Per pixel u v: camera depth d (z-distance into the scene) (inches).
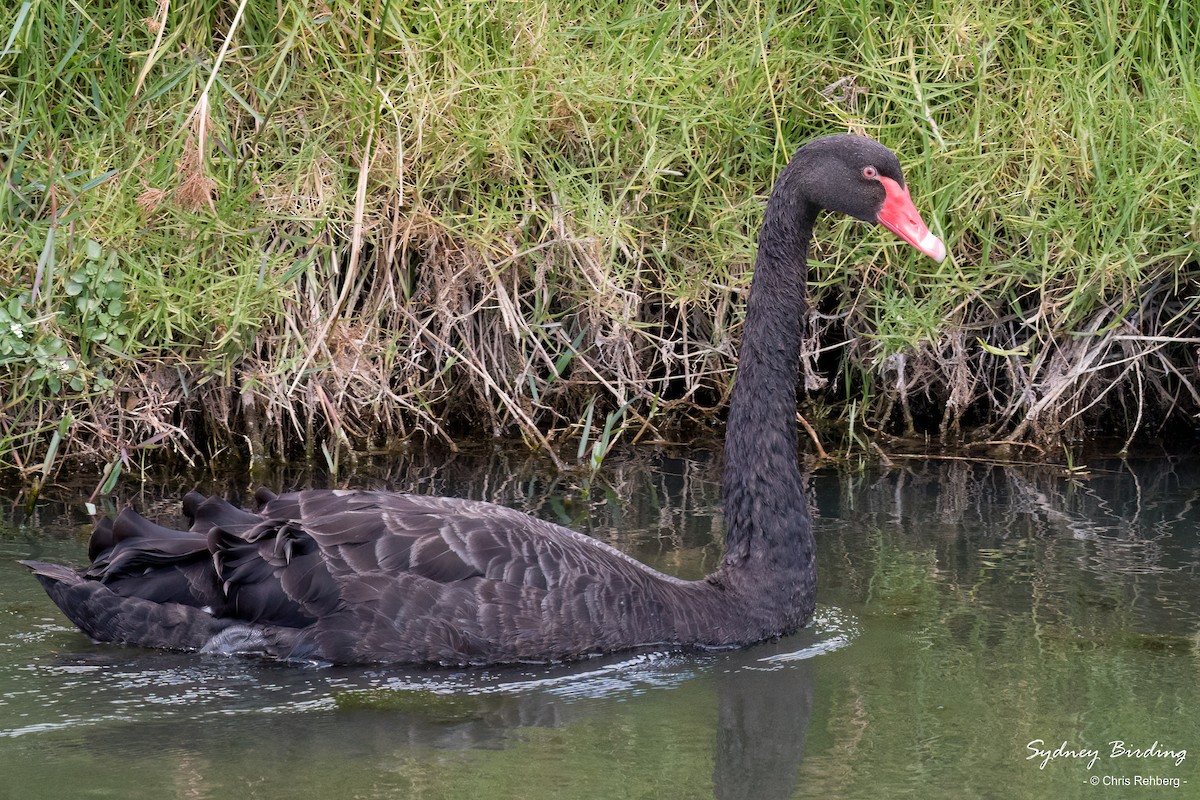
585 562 347.6
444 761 283.6
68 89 490.3
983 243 523.5
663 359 528.1
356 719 303.4
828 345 557.6
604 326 527.5
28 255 466.3
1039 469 503.5
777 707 316.2
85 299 467.2
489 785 273.3
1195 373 542.3
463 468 497.7
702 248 527.2
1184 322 538.6
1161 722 305.6
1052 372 525.0
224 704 309.1
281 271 493.0
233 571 335.6
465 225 504.4
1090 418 549.0
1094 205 504.7
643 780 277.6
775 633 361.1
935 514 453.4
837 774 282.0
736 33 545.6
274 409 501.4
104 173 469.4
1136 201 499.5
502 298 506.3
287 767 278.8
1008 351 516.1
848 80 542.6
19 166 472.7
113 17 506.3
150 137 502.3
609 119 513.0
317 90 506.9
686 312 544.1
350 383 507.5
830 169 367.2
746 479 365.7
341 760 282.7
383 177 501.7
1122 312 511.8
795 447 371.2
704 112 516.1
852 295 539.8
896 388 541.0
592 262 506.0
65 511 442.9
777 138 524.1
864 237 520.7
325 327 493.4
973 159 511.8
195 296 472.1
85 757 281.3
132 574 343.6
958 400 534.6
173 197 478.0
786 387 369.7
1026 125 519.5
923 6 548.1
